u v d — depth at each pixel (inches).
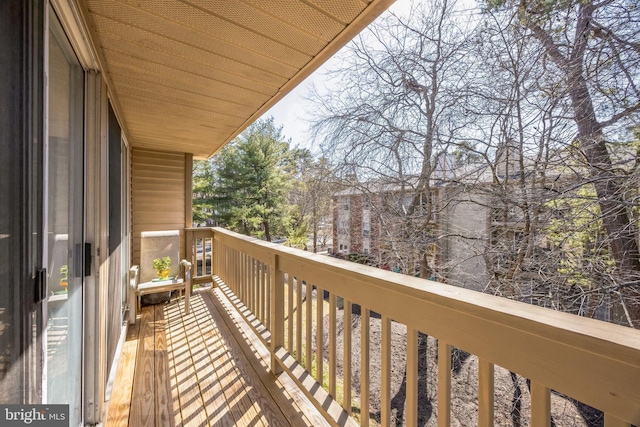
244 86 83.7
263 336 90.4
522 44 131.6
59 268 42.7
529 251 130.6
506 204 139.5
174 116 107.2
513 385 107.0
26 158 29.0
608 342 22.4
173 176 163.8
